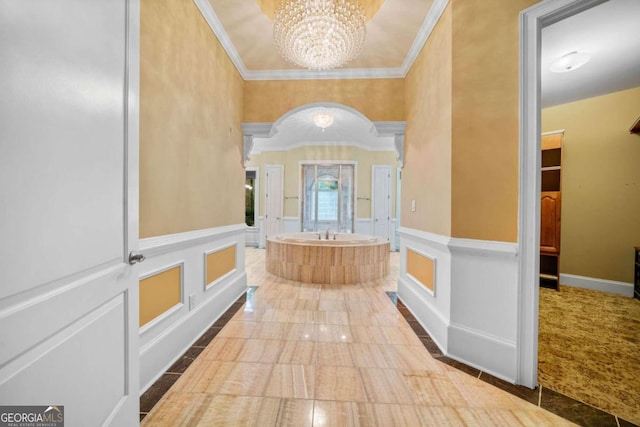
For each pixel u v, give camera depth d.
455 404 1.40
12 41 0.58
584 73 2.70
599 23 1.98
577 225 3.39
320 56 2.19
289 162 6.82
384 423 1.27
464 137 1.79
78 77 0.78
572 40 2.18
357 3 2.12
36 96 0.64
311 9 1.96
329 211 6.82
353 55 2.26
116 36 0.98
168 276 1.77
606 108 3.18
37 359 0.66
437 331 2.01
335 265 3.53
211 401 1.40
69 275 0.76
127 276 1.07
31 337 0.64
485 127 1.72
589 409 1.37
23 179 0.61
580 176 3.36
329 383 1.55
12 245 0.59
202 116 2.17
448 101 1.89
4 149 0.56
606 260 3.22
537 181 1.54
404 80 3.01
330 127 5.38
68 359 0.77
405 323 2.34
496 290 1.66
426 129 2.35
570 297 3.01
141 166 1.48
